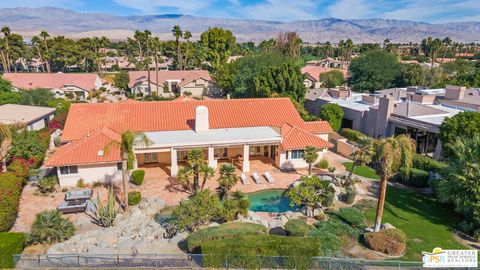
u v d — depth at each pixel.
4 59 116.75
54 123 51.47
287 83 61.03
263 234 22.44
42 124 52.00
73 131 38.84
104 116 41.53
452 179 27.58
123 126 40.25
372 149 32.72
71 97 89.06
